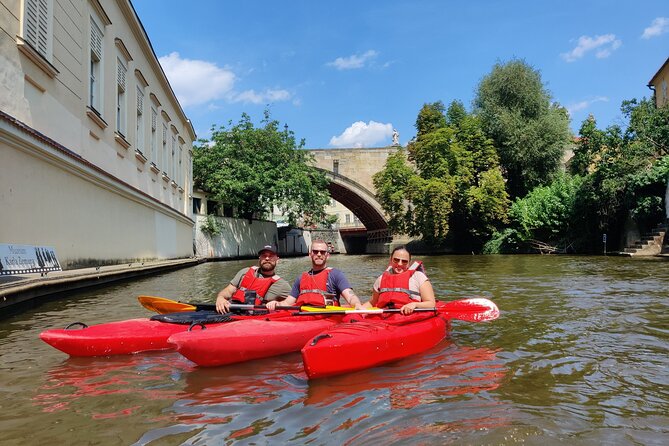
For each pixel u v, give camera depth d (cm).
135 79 1859
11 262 800
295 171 3825
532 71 3544
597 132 2595
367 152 5122
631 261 1836
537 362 451
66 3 1184
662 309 732
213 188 3631
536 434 294
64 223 1102
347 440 289
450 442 283
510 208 3228
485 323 639
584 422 312
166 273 1720
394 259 568
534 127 3391
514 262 2048
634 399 353
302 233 5959
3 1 902
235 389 383
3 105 902
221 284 1241
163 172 2395
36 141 930
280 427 308
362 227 6794
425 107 3800
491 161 3362
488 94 3612
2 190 831
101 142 1448
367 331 466
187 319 541
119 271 1212
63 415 328
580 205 2719
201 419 321
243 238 3947
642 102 2514
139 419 322
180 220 2661
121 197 1559
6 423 315
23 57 969
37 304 806
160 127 2341
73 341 469
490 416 321
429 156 3478
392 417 322
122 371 432
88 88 1330
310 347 405
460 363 451
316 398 361
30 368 440
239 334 462
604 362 448
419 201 3341
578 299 849
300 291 598
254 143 3731
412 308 531
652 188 2309
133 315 708
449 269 1694
